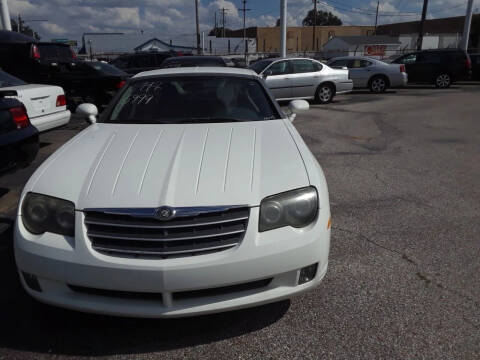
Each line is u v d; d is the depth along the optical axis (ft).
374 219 12.64
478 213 13.11
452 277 9.43
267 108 11.20
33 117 19.11
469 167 18.38
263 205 7.00
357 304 8.43
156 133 9.45
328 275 9.48
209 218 6.75
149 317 6.84
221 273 6.63
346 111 36.19
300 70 40.29
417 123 29.73
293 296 7.27
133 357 7.08
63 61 34.99
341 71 41.70
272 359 7.00
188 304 6.84
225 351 7.18
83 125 28.78
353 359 6.98
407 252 10.57
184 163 7.79
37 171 8.07
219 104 11.15
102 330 7.73
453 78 58.29
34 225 7.14
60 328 7.80
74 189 7.30
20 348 7.29
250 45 195.52
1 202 14.23
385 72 51.85
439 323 7.84
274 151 8.43
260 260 6.75
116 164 7.91
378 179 16.63
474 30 154.71
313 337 7.50
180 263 6.52
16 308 8.38
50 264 6.79
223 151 8.31
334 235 11.51
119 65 49.49
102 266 6.57
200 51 127.85
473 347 7.22
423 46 162.71
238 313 8.18
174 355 7.11
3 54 34.47
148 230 6.70
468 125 28.71
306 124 29.60
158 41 160.97
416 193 14.98
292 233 7.00
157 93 11.66
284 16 57.21
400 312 8.18
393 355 7.06
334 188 15.52
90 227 6.87
